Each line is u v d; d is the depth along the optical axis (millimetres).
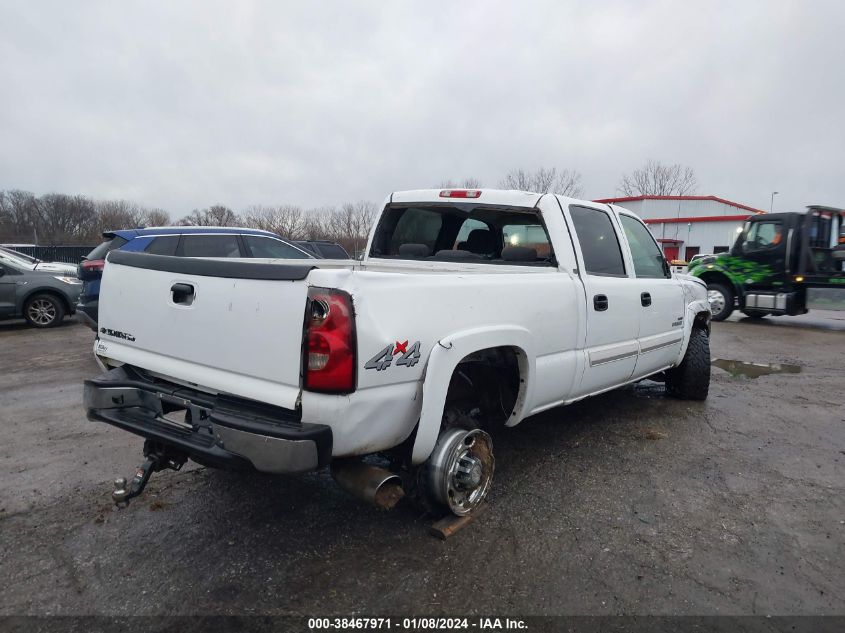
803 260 11484
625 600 2410
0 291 9867
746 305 12211
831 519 3133
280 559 2680
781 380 6629
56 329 10172
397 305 2424
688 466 3857
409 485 2863
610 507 3238
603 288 3859
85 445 4168
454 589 2473
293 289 2266
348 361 2229
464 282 2795
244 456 2258
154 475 3596
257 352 2377
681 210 37344
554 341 3389
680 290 5031
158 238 7664
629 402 5477
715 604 2389
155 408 2779
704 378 5434
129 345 2990
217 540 2844
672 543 2865
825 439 4457
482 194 3996
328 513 3123
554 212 3703
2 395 5609
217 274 2512
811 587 2514
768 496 3412
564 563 2676
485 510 3168
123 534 2895
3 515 3084
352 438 2332
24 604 2346
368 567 2625
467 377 3170
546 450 4121
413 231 4723
